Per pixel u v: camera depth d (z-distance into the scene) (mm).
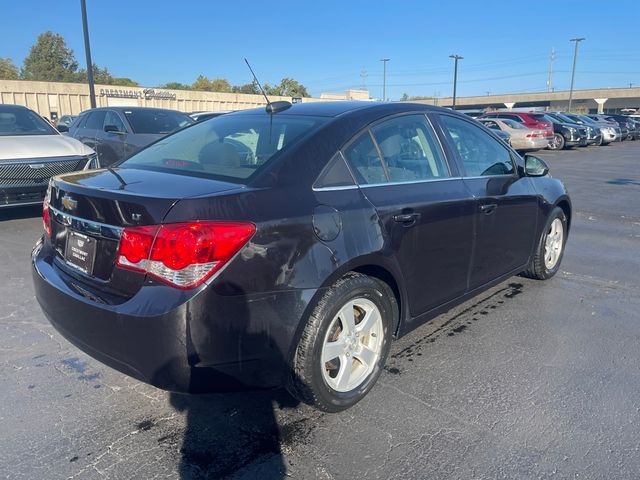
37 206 8367
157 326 2330
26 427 2816
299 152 2887
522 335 4004
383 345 3145
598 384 3309
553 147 23547
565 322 4258
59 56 79562
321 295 2684
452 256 3600
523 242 4535
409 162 3438
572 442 2730
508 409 3027
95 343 2574
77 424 2852
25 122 8141
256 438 2756
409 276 3252
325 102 3727
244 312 2443
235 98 40812
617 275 5516
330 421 2908
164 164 3221
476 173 3959
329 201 2816
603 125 27719
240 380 2545
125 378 3328
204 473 2492
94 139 10219
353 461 2582
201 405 3051
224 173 2883
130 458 2590
